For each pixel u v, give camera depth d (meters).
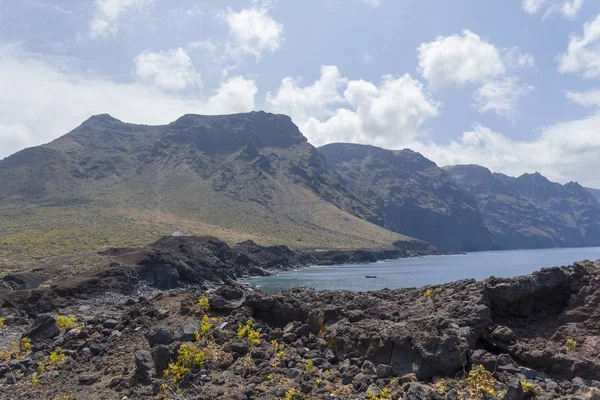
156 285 85.62
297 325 17.25
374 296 19.05
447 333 13.41
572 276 15.83
